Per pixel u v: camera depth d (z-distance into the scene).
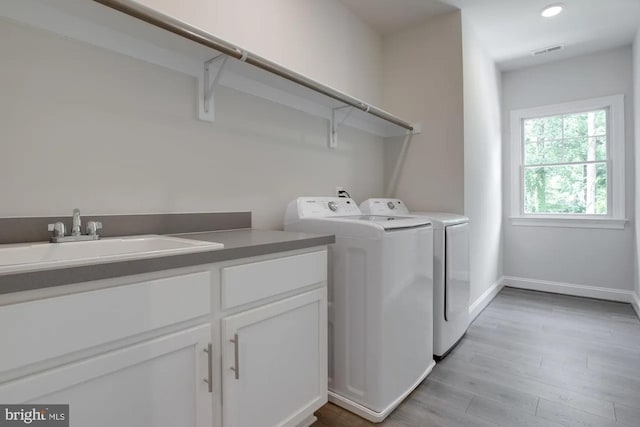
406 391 1.70
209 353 1.00
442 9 2.60
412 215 2.34
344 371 1.65
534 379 1.89
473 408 1.63
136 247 1.24
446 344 2.16
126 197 1.34
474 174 2.86
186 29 1.16
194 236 1.41
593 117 3.51
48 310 0.70
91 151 1.25
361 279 1.58
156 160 1.43
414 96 2.81
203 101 1.58
